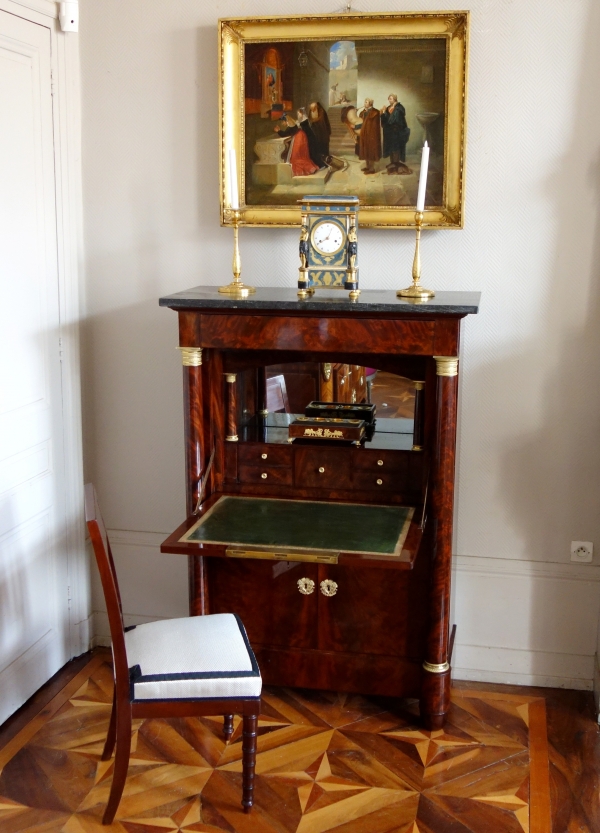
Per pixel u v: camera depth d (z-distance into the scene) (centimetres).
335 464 294
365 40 290
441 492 270
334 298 275
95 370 334
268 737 282
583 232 292
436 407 268
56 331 312
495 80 288
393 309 258
